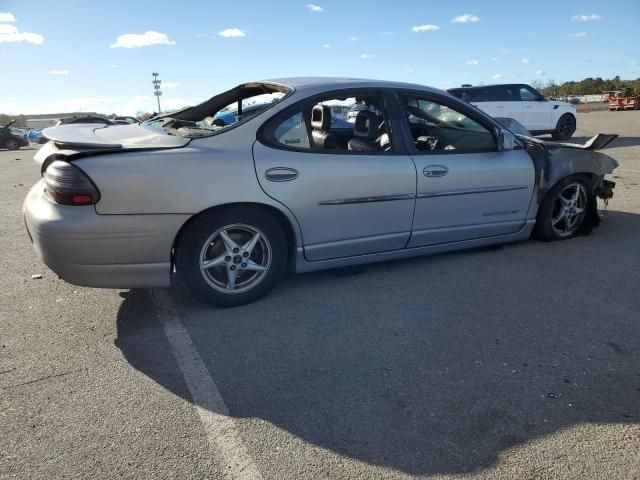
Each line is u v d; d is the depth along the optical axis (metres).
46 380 2.74
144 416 2.42
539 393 2.55
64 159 3.04
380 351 2.99
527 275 4.11
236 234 3.50
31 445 2.23
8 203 8.18
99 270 3.14
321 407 2.47
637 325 3.24
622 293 3.72
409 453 2.15
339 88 3.83
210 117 4.41
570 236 5.07
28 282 4.22
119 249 3.12
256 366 2.85
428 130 4.20
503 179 4.36
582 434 2.25
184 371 2.81
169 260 3.25
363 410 2.45
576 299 3.64
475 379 2.68
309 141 3.66
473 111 4.32
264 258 3.60
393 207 3.89
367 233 3.86
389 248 4.03
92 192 3.00
